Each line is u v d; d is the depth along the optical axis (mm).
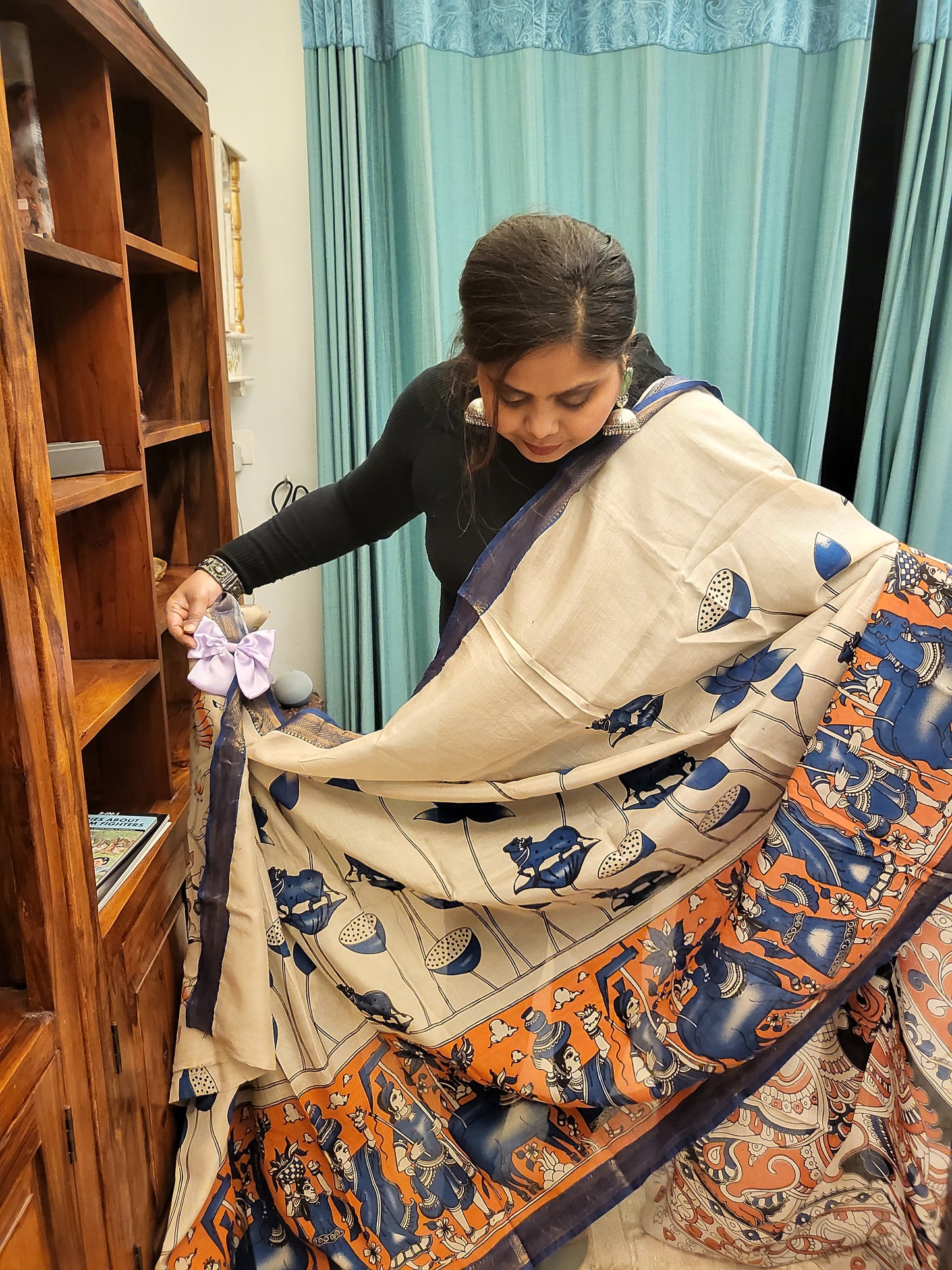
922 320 2232
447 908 1217
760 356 2322
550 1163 1212
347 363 2115
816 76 2182
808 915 1077
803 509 1065
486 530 1169
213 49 2033
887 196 2357
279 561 1319
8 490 777
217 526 1663
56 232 1143
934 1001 1091
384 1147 1204
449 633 1111
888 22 2250
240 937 1152
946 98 2117
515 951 1213
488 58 2076
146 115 1473
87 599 1248
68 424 1195
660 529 1076
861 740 1057
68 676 881
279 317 2209
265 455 2279
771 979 1082
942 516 2369
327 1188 1221
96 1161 950
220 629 1205
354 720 2283
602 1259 1265
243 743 1169
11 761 802
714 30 2113
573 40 2119
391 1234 1181
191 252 1535
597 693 1101
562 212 2219
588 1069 1158
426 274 2086
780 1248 1245
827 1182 1196
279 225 2154
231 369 2066
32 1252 819
